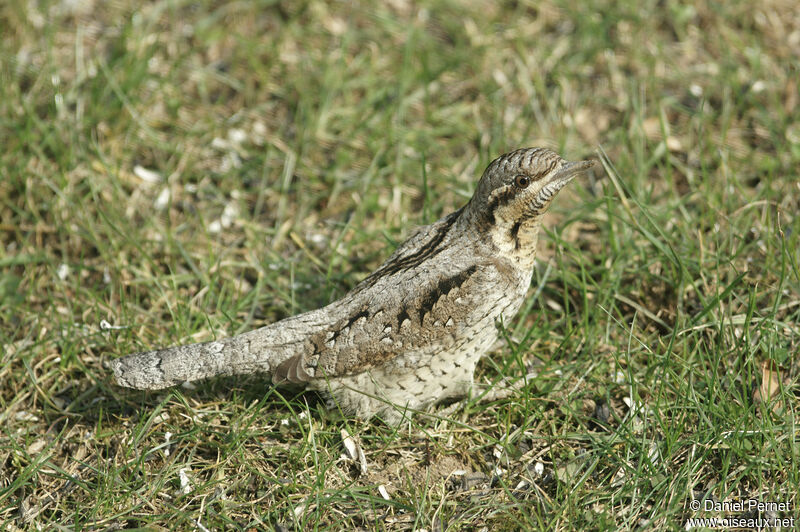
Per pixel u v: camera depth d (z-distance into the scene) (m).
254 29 17.33
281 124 15.65
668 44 16.83
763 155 14.62
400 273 10.57
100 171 14.51
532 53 16.64
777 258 12.31
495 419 11.12
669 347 10.69
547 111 15.73
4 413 11.25
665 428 10.16
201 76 16.22
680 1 17.30
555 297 12.78
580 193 13.69
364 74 16.36
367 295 10.52
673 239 12.89
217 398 11.30
